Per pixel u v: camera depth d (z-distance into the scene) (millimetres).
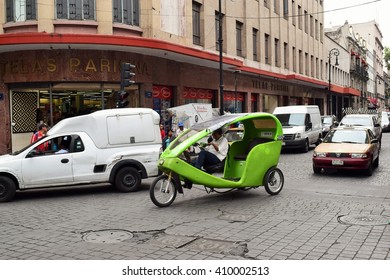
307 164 16672
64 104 18156
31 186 10547
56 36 16125
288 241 6539
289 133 21250
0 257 5938
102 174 11102
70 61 17531
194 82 23578
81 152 10953
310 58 43625
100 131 11195
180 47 18984
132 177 11336
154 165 11570
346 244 6348
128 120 11508
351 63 65250
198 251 6129
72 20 17625
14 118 18234
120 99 15266
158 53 19203
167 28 20797
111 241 6676
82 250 6230
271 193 10453
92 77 17828
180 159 9211
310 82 37656
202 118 20234
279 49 35250
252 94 31281
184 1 22172
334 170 14828
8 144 17984
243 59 29297
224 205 9320
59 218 8305
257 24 31344
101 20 17984
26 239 6824
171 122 19500
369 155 13344
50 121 17812
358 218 8008
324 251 6031
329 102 51562
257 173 10172
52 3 17406
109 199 10281
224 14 26734
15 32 17672
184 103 22969
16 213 8867
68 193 11359
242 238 6730
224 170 10391
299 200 9812
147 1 19547
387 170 14781
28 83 17766
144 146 11617
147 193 11078
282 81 35938
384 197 10164
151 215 8438
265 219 7992
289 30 37281
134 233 7133
